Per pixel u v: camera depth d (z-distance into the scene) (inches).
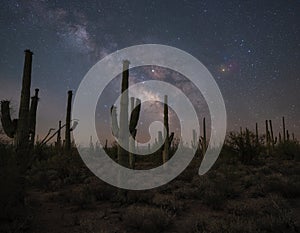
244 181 450.3
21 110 348.2
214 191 362.9
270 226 213.3
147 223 231.8
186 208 311.1
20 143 334.6
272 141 1217.4
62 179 524.7
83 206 310.0
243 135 784.3
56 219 265.1
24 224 233.9
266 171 557.3
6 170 254.4
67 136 815.7
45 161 673.0
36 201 322.0
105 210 301.4
